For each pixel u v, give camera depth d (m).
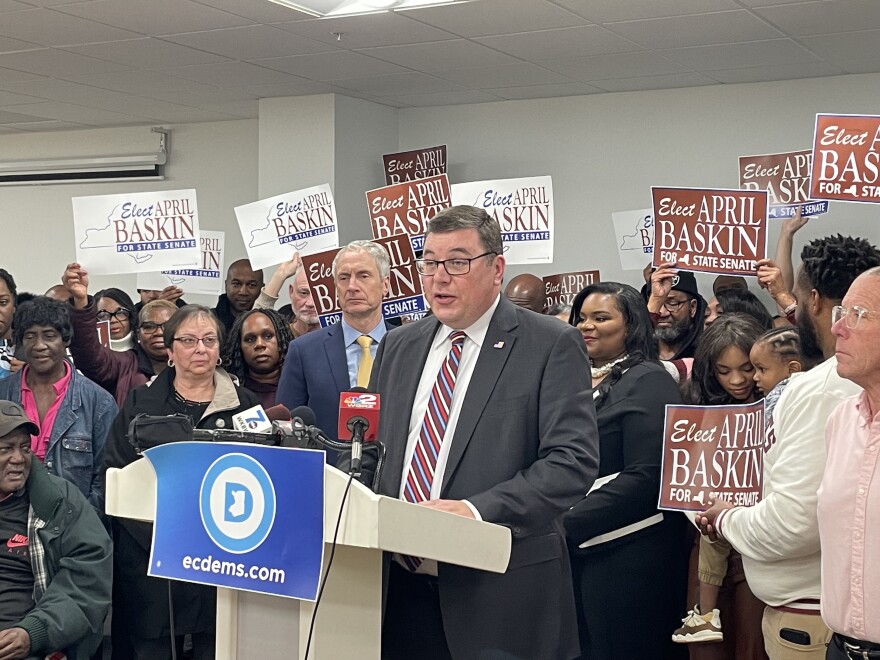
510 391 2.40
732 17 6.20
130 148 10.63
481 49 7.10
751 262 4.73
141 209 5.52
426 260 2.44
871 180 3.89
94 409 4.15
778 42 6.78
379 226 5.93
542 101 8.84
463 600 2.31
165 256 5.49
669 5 5.96
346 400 2.01
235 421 2.03
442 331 2.56
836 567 2.10
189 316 3.75
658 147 8.41
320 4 6.10
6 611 3.33
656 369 3.59
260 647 1.96
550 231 5.93
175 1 6.02
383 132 9.20
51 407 4.11
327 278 4.97
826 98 7.82
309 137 8.77
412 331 2.63
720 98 8.17
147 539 3.55
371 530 1.73
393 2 6.05
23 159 11.20
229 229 10.29
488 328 2.48
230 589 2.00
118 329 6.26
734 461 3.01
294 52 7.25
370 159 9.06
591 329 3.68
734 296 5.68
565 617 2.44
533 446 2.39
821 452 2.31
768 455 2.52
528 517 2.21
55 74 8.05
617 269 8.57
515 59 7.39
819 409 2.32
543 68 7.67
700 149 8.26
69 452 4.05
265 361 4.64
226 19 6.42
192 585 3.56
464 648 2.29
